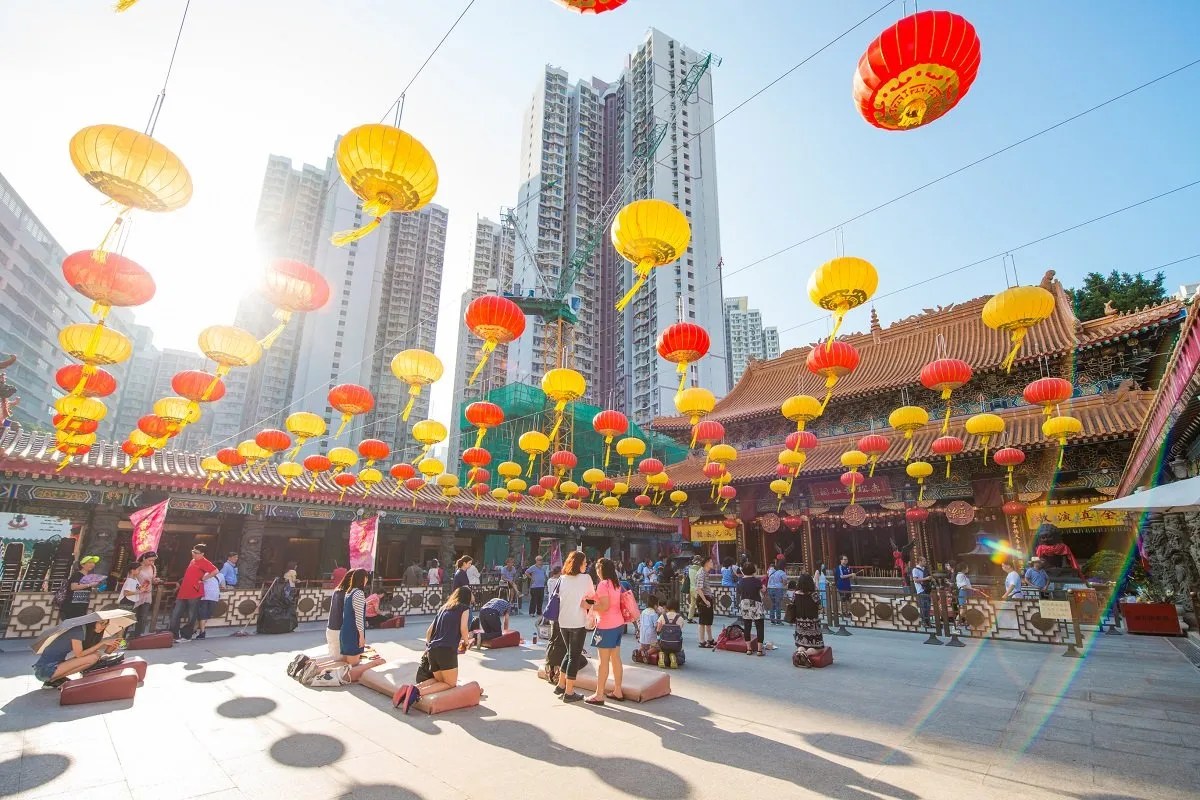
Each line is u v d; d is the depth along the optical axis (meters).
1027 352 20.98
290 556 26.38
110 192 5.84
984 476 21.11
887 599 15.76
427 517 23.81
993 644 12.94
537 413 44.75
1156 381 21.92
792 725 6.48
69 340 8.69
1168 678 9.05
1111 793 4.64
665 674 8.08
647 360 76.06
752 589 11.84
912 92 4.53
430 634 7.39
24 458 15.25
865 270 7.39
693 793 4.61
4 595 13.35
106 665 7.97
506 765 5.16
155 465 17.81
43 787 4.58
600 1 4.16
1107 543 20.42
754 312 124.88
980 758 5.43
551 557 28.23
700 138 84.88
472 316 9.18
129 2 4.50
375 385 87.56
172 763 5.13
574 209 86.94
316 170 97.94
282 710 6.88
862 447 18.25
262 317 91.31
